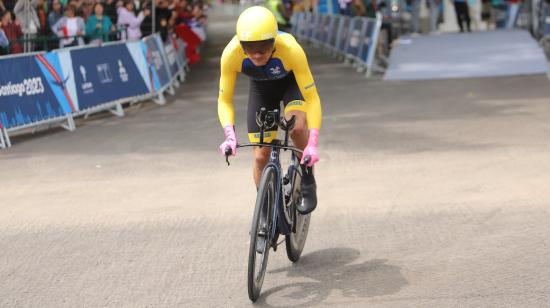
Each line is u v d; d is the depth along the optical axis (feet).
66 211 23.15
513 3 78.54
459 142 30.55
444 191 23.20
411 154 28.78
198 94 52.80
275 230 15.98
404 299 14.90
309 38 94.68
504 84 48.62
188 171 28.02
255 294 15.03
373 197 22.95
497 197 22.17
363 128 34.91
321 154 29.60
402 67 56.59
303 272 16.85
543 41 68.59
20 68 37.17
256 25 14.44
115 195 24.90
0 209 23.84
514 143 29.71
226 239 19.52
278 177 15.80
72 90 40.60
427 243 18.40
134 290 16.12
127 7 57.31
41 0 48.08
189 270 17.25
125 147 33.71
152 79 48.73
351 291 15.52
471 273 16.14
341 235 19.45
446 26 80.07
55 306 15.42
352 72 61.16
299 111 16.49
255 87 16.72
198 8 84.33
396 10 75.56
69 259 18.47
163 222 21.40
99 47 43.88
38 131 40.45
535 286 15.17
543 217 19.95
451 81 51.83
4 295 16.19
